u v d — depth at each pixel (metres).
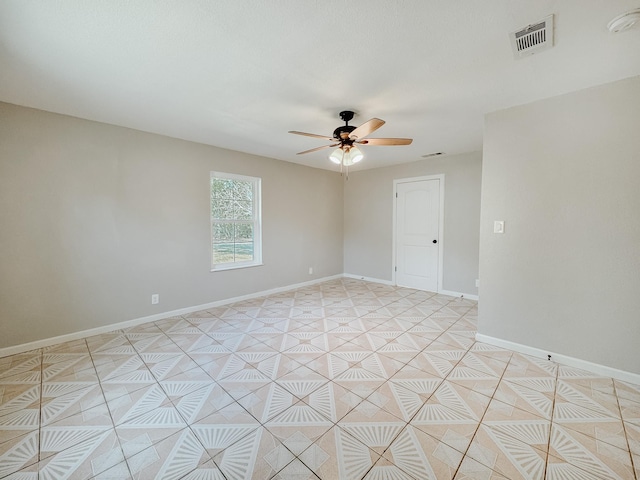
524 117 2.62
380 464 1.48
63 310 2.94
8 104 2.62
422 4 1.46
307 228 5.44
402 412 1.88
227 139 3.74
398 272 5.44
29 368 2.43
